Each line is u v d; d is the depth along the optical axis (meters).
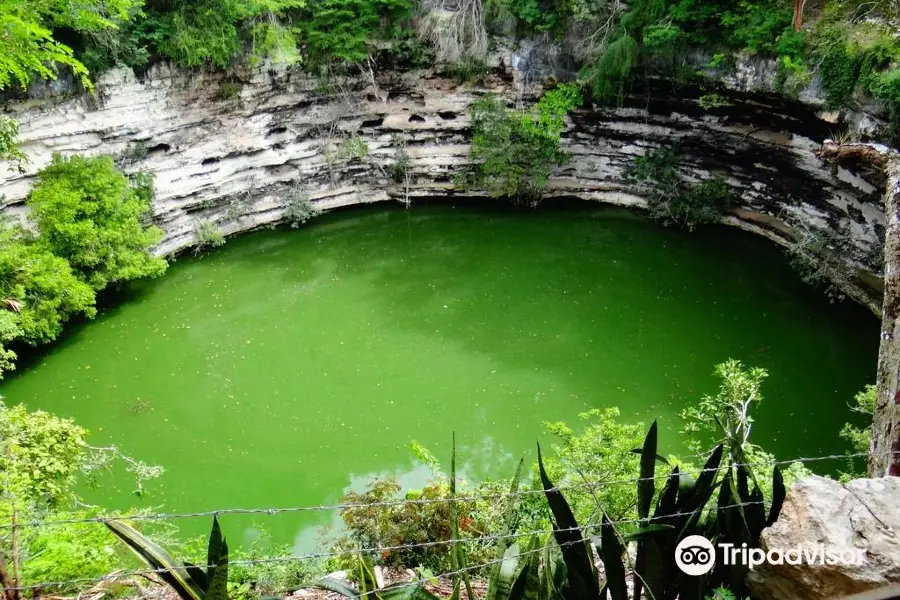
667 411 16.30
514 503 5.14
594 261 22.97
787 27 19.22
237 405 16.95
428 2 24.27
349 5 23.83
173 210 22.89
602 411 16.41
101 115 20.44
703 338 18.92
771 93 20.44
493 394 17.17
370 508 8.01
